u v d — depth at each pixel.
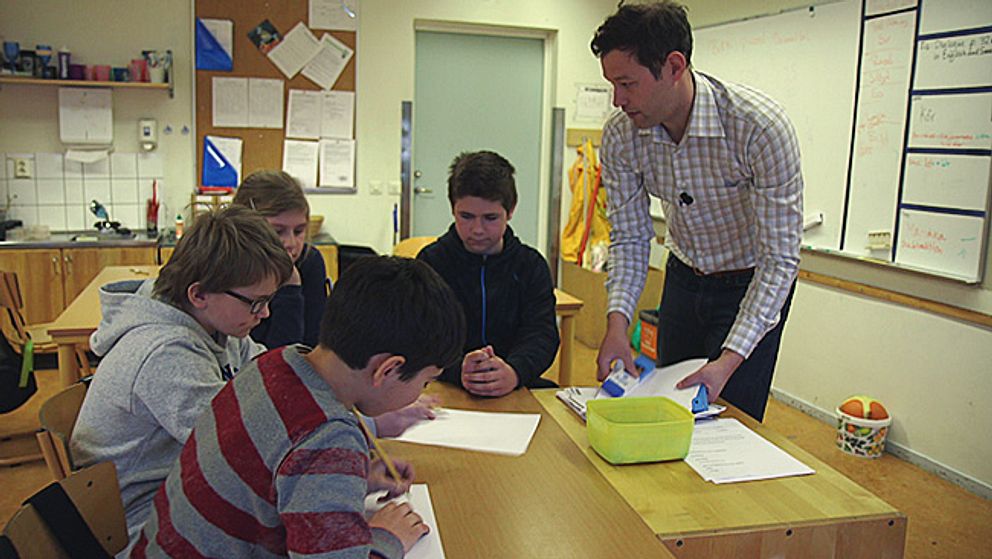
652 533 1.22
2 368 3.01
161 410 1.36
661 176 2.04
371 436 1.39
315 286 2.36
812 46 3.86
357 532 0.96
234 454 1.02
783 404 4.17
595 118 5.63
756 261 1.96
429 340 1.06
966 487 3.16
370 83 5.15
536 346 2.05
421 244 3.47
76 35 4.65
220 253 1.42
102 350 1.49
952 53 3.13
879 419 3.46
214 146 4.95
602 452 1.51
